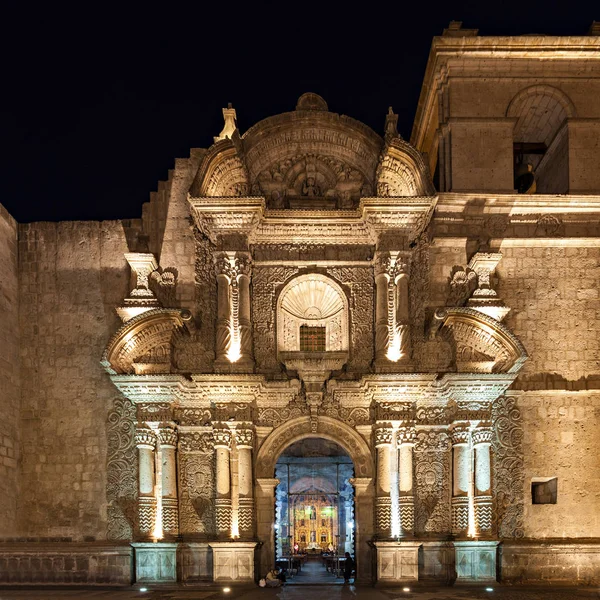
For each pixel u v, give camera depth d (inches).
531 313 1092.5
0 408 1018.1
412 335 1071.6
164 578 991.0
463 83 1156.5
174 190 1119.0
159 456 1019.3
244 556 999.0
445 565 1014.4
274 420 1064.8
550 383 1073.5
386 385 1016.9
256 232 1091.9
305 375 1056.2
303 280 1098.7
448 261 1092.5
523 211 1108.5
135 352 1025.5
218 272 1057.5
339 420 1059.9
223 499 1013.2
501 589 965.2
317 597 868.0
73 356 1088.2
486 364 1037.2
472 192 1111.6
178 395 1026.1
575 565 1024.2
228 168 1062.4
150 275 1080.8
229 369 1024.2
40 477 1058.1
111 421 1067.3
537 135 1272.1
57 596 884.0
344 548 1563.7
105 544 1024.9
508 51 1148.5
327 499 2182.6
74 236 1117.7
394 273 1057.5
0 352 1029.2
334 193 1115.9
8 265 1073.5
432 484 1043.3
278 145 1114.1
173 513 1008.9
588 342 1089.4
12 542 1033.5
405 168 1055.6
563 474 1053.2
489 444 1026.7
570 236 1102.4
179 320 1026.1
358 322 1086.4
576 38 1140.5
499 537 1032.2
